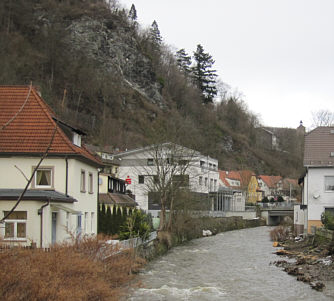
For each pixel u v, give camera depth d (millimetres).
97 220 33938
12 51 88438
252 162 135500
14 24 97812
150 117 102438
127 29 120812
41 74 89312
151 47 136500
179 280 25750
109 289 14391
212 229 61531
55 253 14328
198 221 55562
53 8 109625
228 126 139875
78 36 107688
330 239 34625
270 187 131750
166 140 48438
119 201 48875
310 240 40906
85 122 86875
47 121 28250
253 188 123500
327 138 46250
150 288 23281
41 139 27375
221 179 108812
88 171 31406
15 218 22578
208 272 28656
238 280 25906
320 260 31656
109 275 17344
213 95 141250
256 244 46562
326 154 44594
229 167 121125
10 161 26797
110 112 94625
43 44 97062
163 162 48469
